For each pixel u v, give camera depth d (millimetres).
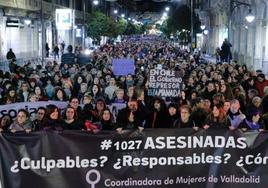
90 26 62812
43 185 7074
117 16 109250
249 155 7387
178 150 7301
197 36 68250
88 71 19797
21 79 17047
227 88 13820
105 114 9922
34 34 53719
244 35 41688
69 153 7090
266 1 33750
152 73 12805
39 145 7039
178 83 12789
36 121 10062
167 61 26641
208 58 53375
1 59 40438
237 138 7348
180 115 9875
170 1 139625
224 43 34438
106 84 16500
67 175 7125
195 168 7363
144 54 37000
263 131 7371
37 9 49938
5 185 7008
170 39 91500
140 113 10586
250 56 38625
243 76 17953
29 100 12906
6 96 13469
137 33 134750
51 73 20891
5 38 42969
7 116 10914
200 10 65062
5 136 6961
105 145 7152
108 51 38250
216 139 7340
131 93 12852
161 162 7277
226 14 49688
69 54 27094
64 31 67000
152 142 7242
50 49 60219
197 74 19438
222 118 9969
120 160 7207
